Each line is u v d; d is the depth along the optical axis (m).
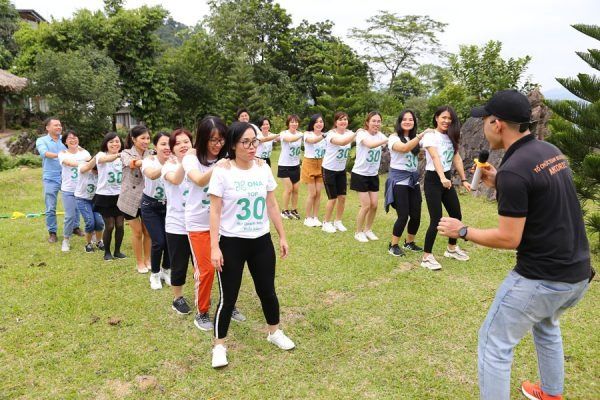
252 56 29.34
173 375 3.04
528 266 2.20
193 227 3.48
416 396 2.79
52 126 6.03
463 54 15.38
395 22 32.16
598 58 5.46
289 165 7.26
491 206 7.98
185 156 3.43
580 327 3.58
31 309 3.99
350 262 5.17
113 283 4.60
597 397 2.75
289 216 7.39
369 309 3.99
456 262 5.19
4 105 22.52
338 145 6.16
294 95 28.97
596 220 5.21
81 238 6.29
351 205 8.40
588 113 5.30
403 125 5.12
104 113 19.33
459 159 5.08
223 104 27.31
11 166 13.34
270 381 2.96
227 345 3.40
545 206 2.12
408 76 33.16
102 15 23.06
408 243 5.64
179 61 26.23
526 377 2.96
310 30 32.88
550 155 2.20
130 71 23.70
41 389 2.89
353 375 3.01
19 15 32.22
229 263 2.97
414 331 3.59
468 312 3.90
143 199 4.26
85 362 3.17
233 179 2.93
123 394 2.84
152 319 3.82
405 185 5.24
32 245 5.90
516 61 14.94
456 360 3.18
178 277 3.85
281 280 4.64
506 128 2.26
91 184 5.45
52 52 18.88
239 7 29.36
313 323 3.72
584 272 2.20
